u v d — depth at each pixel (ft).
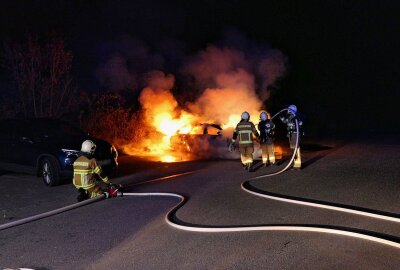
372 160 36.01
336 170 32.07
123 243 18.53
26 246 18.86
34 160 33.04
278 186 27.55
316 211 21.44
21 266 16.66
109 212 23.68
